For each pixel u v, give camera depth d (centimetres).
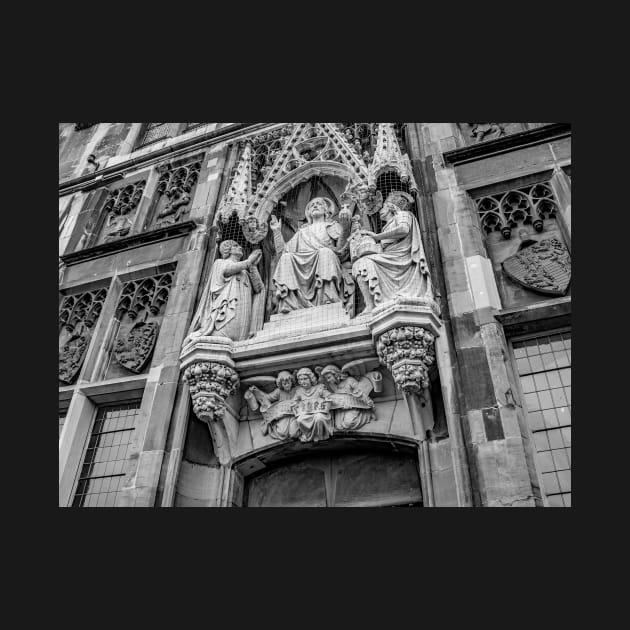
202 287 695
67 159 1087
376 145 719
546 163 623
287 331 565
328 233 650
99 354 700
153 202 901
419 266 541
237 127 913
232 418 569
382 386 537
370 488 545
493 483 440
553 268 551
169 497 528
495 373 495
